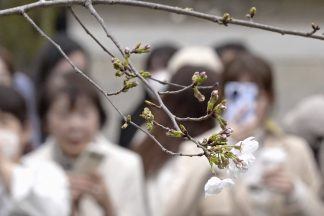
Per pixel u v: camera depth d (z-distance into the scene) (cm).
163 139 705
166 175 717
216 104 325
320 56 2477
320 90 2391
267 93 702
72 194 662
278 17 2488
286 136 738
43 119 732
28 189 641
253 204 678
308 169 735
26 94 994
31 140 862
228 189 679
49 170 659
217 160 315
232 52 1079
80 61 991
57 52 983
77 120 710
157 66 1096
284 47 2517
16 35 1622
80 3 338
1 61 1033
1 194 645
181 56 878
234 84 687
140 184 714
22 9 345
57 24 1515
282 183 679
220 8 1240
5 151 661
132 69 325
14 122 695
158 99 321
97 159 670
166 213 675
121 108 1939
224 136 315
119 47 329
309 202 694
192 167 677
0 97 696
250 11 339
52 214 647
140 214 713
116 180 707
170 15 2641
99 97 720
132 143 899
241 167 315
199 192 676
